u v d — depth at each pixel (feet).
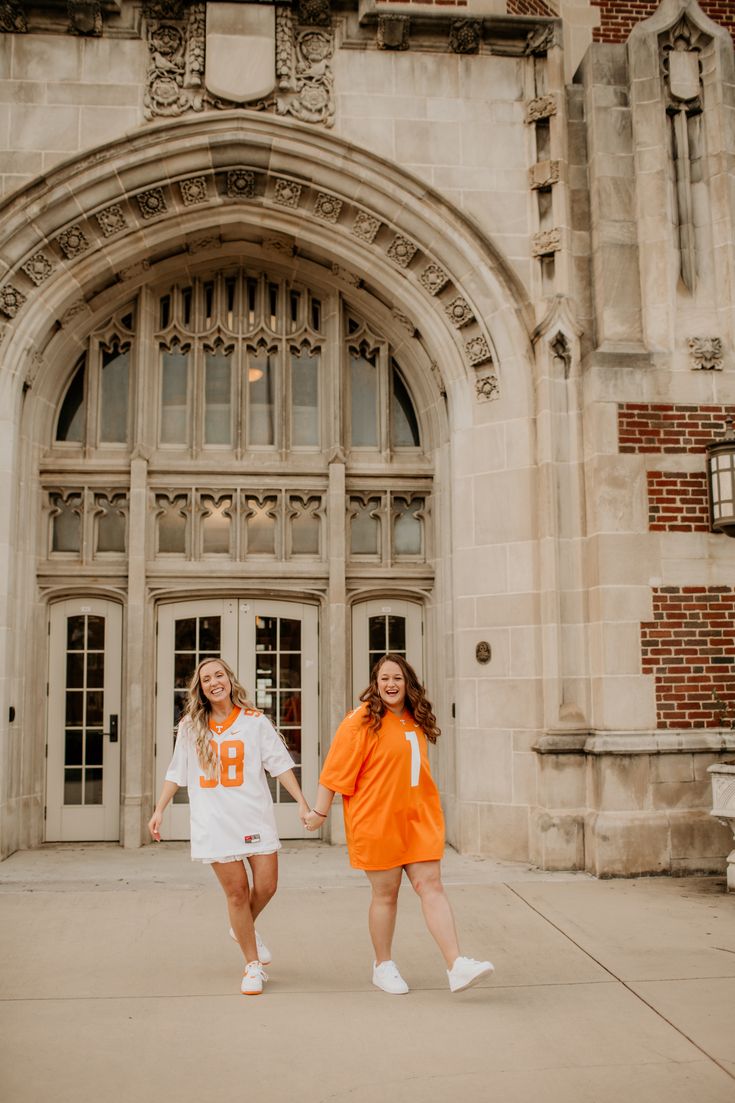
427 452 30.91
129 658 28.71
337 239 28.68
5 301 26.99
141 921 20.06
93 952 17.83
